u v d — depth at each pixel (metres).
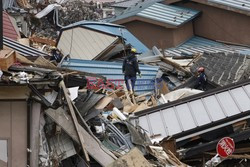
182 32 39.56
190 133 14.37
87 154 10.23
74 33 28.11
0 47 11.48
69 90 11.91
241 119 14.64
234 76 23.12
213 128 14.50
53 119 10.35
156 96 20.64
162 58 27.22
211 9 40.16
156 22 38.31
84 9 51.97
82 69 22.73
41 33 39.84
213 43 39.56
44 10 44.25
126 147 12.15
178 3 41.44
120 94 20.05
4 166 9.80
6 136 9.79
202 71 22.45
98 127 12.39
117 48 27.53
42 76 9.95
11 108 9.78
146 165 10.15
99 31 27.56
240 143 14.55
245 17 39.22
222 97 15.53
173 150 13.60
